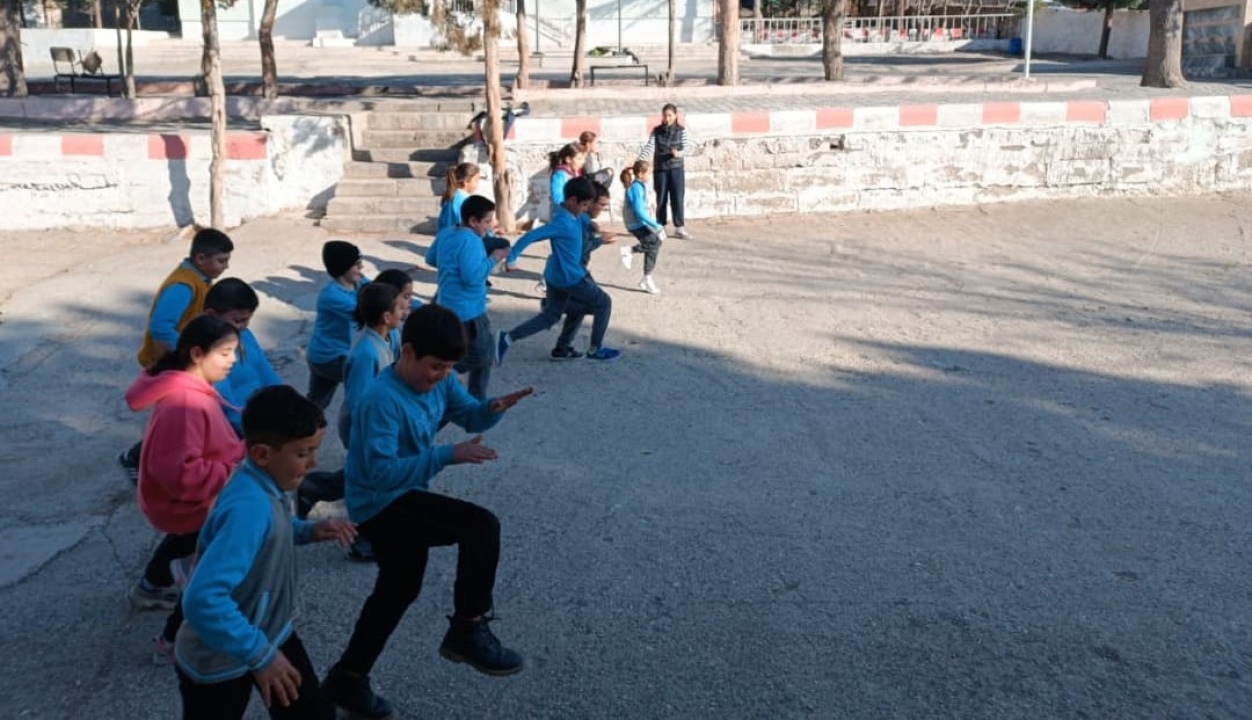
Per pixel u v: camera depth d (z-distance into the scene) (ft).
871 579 17.34
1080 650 15.25
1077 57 116.37
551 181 37.81
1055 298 35.06
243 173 45.75
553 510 20.10
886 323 32.68
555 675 14.89
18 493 21.16
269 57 62.85
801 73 90.58
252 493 10.83
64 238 43.78
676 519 19.65
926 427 24.17
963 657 15.15
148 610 16.67
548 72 94.99
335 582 17.54
